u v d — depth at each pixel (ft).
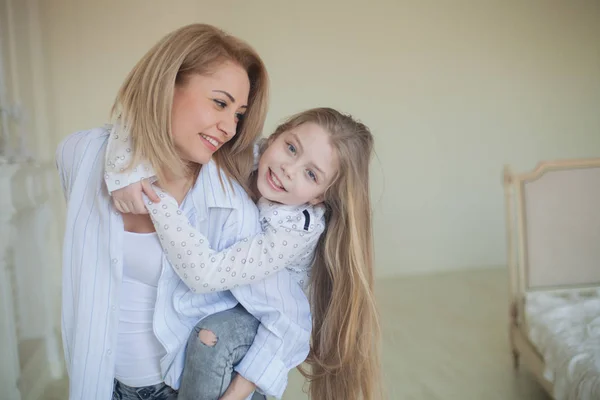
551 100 16.14
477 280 14.98
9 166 8.17
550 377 7.66
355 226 3.98
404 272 15.98
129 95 3.35
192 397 3.56
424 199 15.89
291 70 14.84
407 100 15.48
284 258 3.69
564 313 8.32
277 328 3.72
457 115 15.78
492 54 15.71
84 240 3.58
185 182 3.69
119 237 3.51
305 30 14.76
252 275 3.59
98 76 13.61
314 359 4.44
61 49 13.37
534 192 9.05
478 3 15.46
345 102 15.20
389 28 15.15
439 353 10.05
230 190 3.76
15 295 9.03
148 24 13.76
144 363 3.77
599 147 16.44
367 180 4.08
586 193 9.08
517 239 9.18
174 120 3.30
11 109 9.72
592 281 9.22
